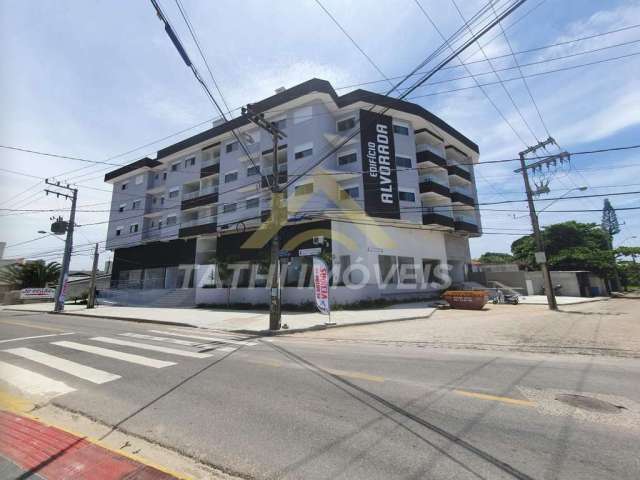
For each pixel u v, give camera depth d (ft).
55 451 11.08
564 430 12.08
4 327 46.09
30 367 22.44
